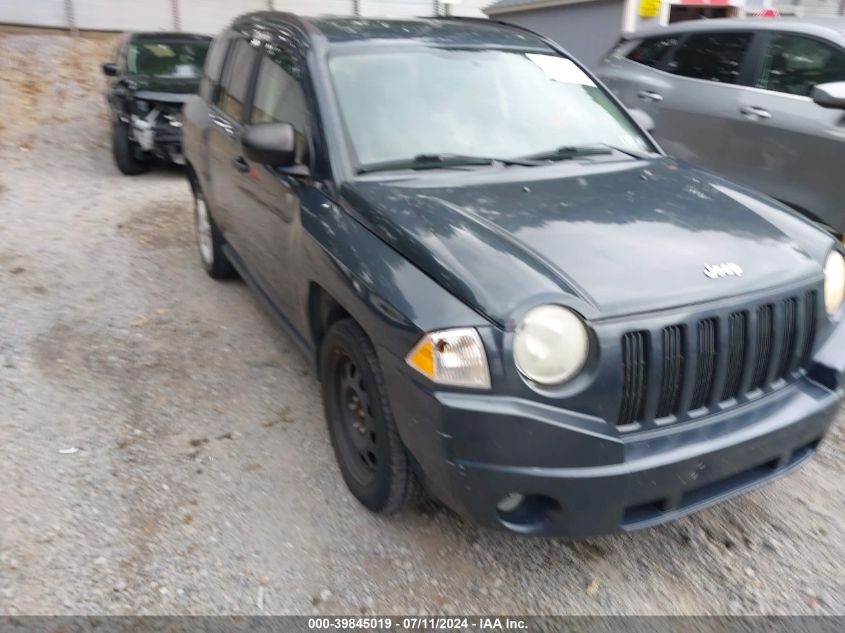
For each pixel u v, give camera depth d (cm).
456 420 256
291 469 365
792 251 315
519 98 409
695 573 310
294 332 416
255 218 441
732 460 282
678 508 284
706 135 664
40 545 308
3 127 1148
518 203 326
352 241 314
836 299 329
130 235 715
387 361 280
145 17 1642
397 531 325
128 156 962
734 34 663
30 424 390
